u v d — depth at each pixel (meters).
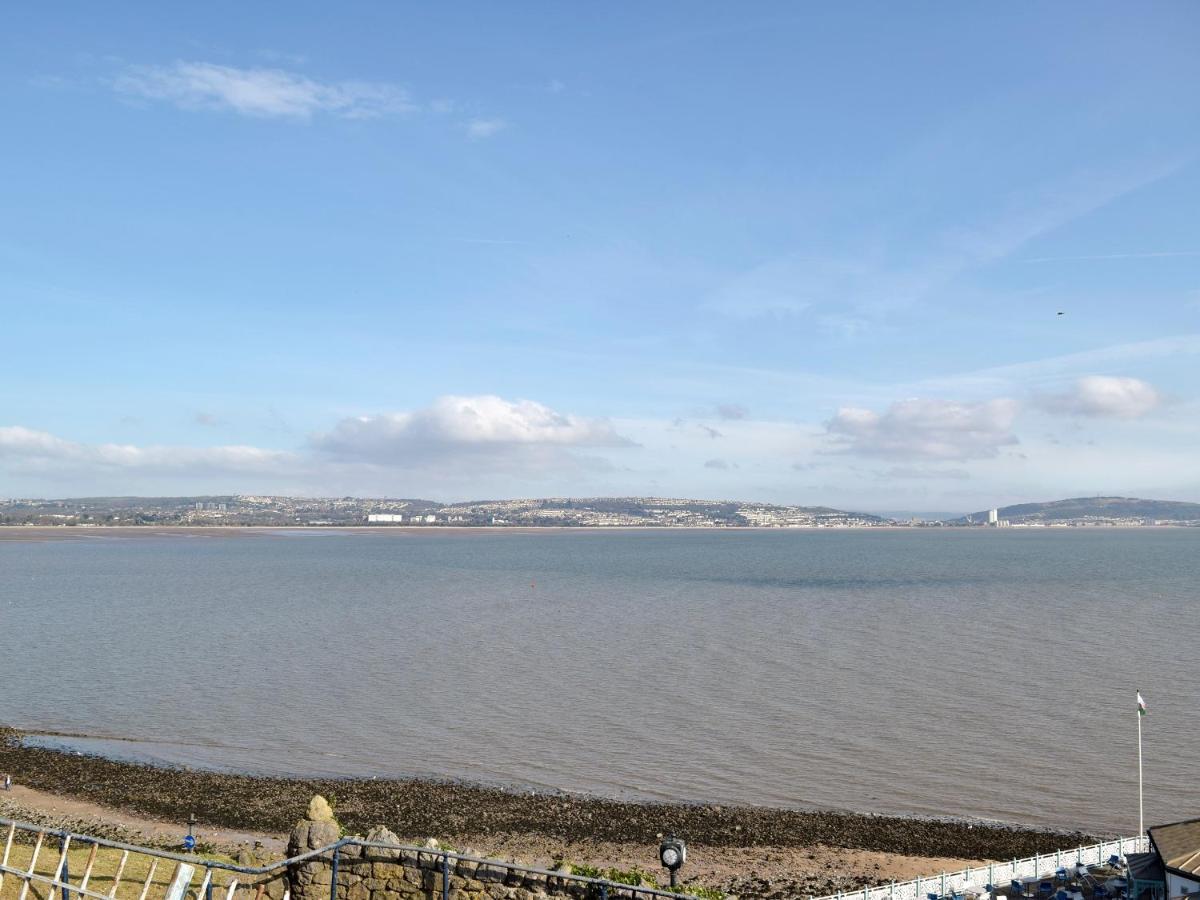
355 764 60.56
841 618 129.75
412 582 196.00
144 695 80.25
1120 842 43.56
